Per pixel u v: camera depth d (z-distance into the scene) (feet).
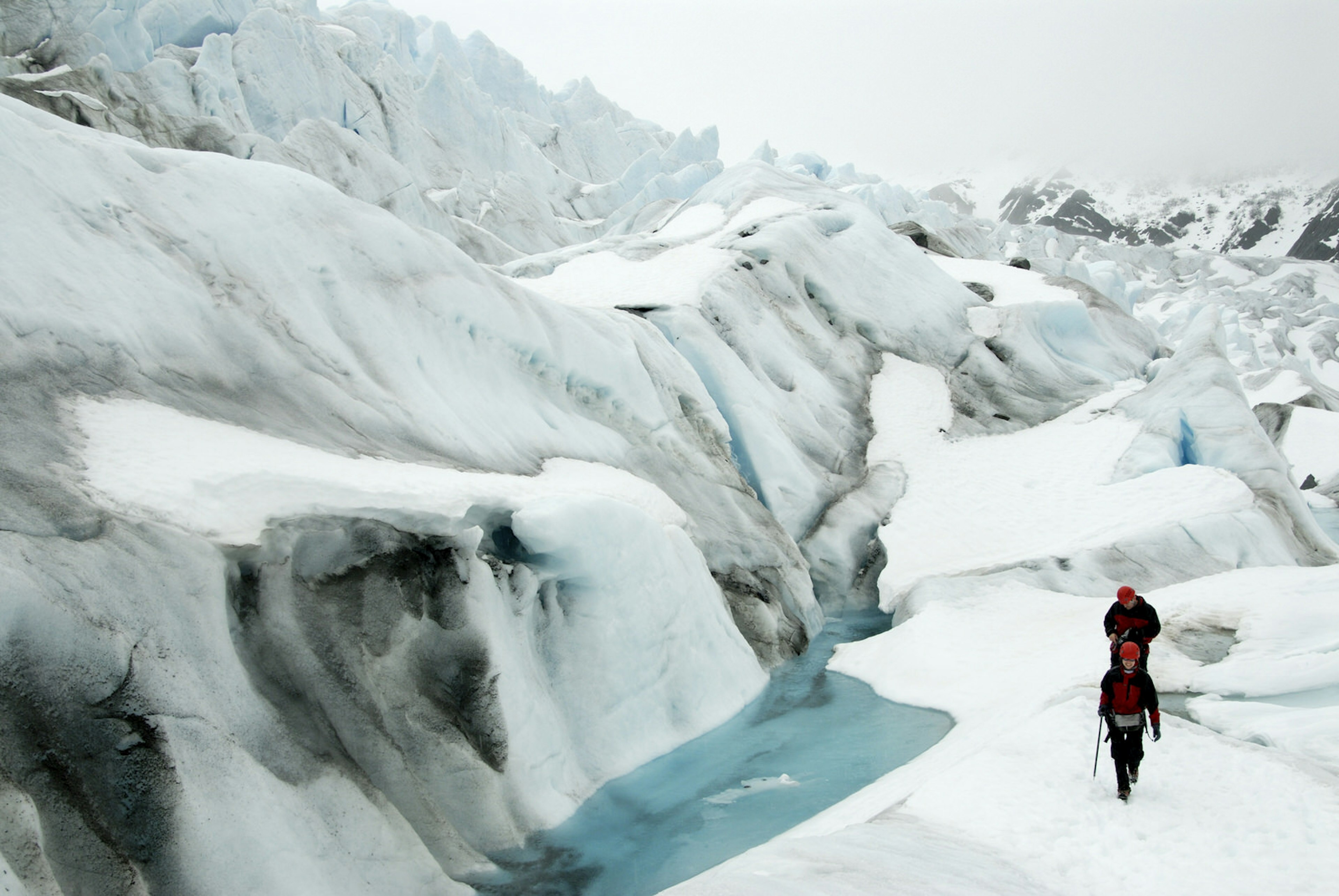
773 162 215.51
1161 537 55.83
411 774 23.70
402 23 218.18
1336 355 238.27
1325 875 17.38
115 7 125.39
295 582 23.35
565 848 25.89
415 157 162.20
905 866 17.51
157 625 19.03
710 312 67.77
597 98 252.01
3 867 14.35
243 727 19.95
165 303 28.71
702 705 37.11
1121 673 21.27
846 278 83.82
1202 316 77.41
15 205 25.85
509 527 30.89
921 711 38.11
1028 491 64.90
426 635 26.16
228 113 126.11
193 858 17.49
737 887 16.03
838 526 61.67
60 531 18.52
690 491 51.31
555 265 87.20
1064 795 21.71
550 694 30.58
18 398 21.59
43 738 16.56
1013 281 102.37
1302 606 37.65
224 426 26.43
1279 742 24.89
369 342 35.96
